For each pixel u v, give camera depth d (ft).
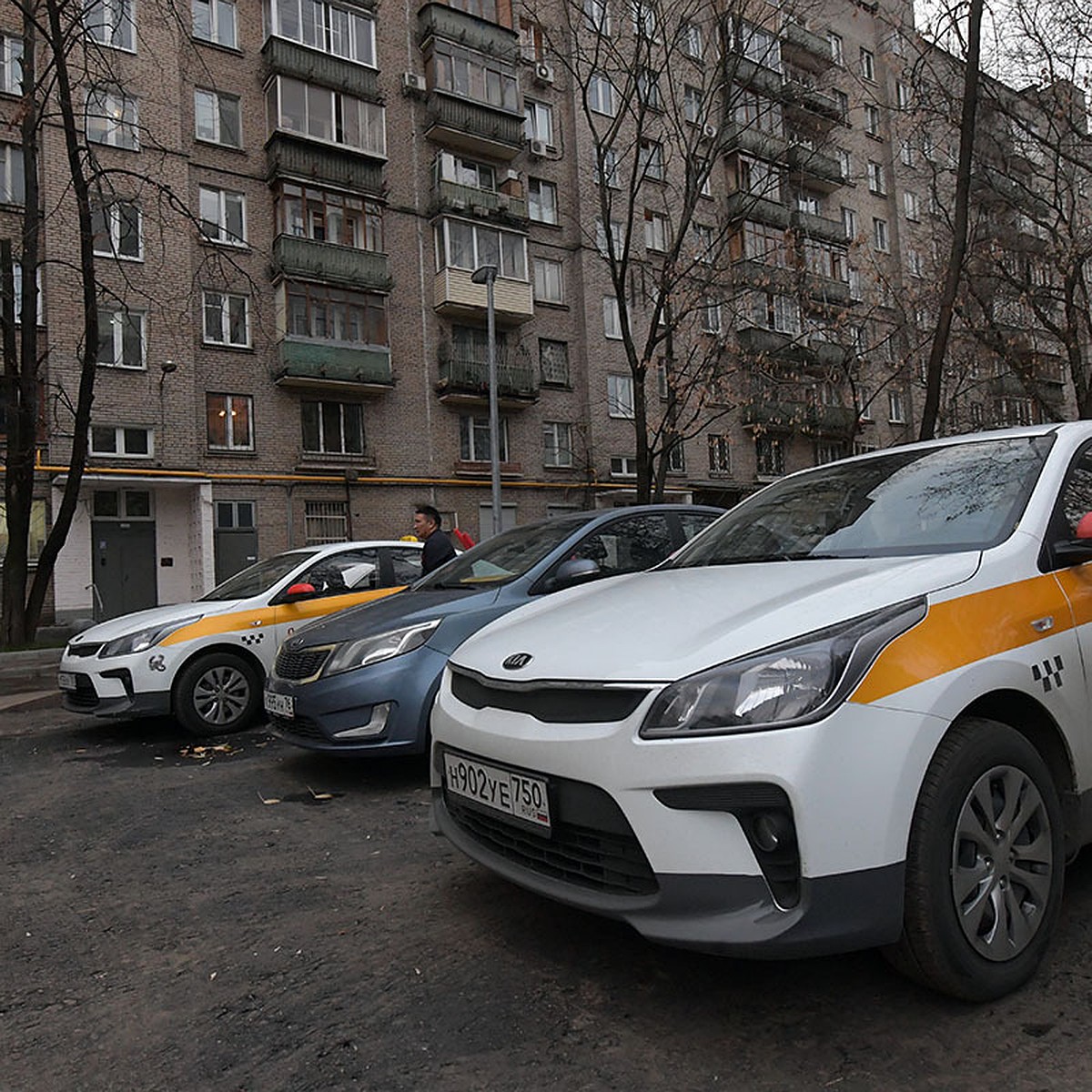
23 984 8.72
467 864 11.59
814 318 74.13
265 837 13.12
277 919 10.07
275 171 69.87
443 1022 7.63
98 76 45.70
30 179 45.85
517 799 8.29
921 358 67.15
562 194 86.74
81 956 9.30
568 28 57.98
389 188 76.79
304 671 15.98
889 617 7.46
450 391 76.28
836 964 8.38
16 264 50.19
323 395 71.97
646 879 7.30
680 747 6.97
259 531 68.23
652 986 8.13
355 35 74.90
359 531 72.79
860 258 94.79
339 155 72.69
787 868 6.74
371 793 15.39
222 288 68.08
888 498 10.80
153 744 20.36
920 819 7.05
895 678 7.12
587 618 9.23
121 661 20.08
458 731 9.15
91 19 62.18
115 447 62.75
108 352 62.75
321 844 12.68
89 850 12.85
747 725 6.84
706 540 12.46
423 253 78.07
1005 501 9.50
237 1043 7.46
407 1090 6.66
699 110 53.36
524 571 16.93
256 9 72.18
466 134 78.95
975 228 54.03
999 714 8.29
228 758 18.56
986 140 52.49
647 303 80.28
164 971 8.89
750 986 8.02
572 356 85.87
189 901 10.75
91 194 47.44
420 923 9.78
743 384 82.69
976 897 7.39
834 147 97.55
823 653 7.07
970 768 7.37
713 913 6.84
